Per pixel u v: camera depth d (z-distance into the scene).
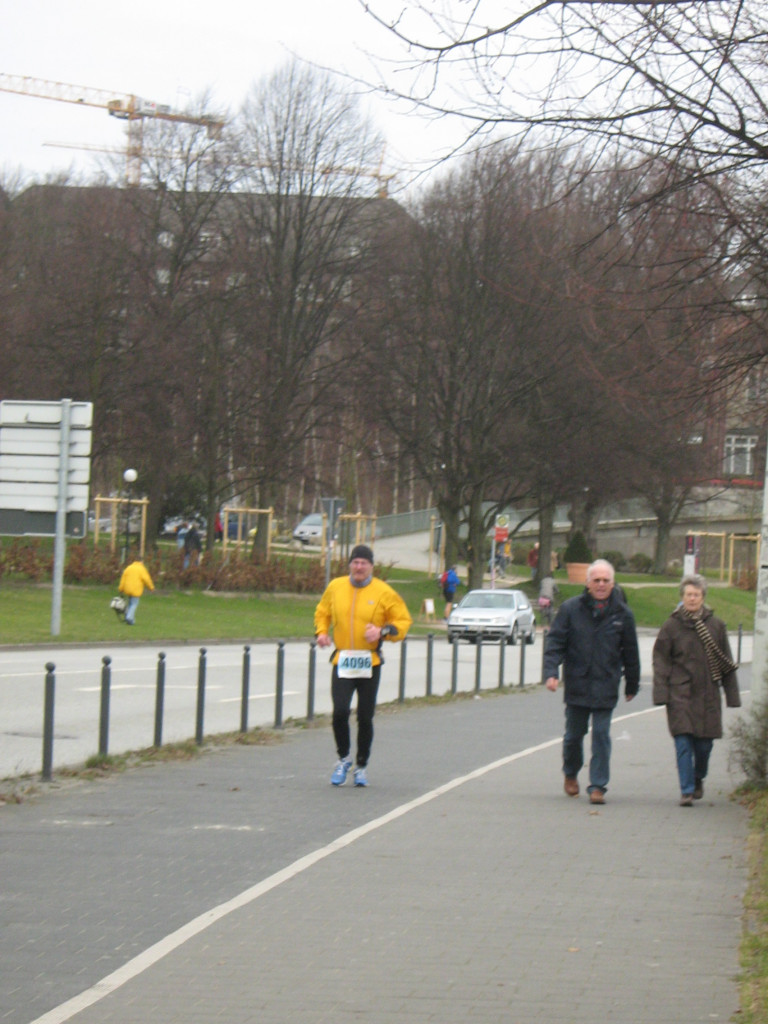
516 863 16.72
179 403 95.69
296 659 56.44
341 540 117.25
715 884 15.65
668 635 21.75
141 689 40.00
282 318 99.00
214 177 94.50
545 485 101.75
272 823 19.30
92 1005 11.16
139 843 17.73
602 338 17.73
